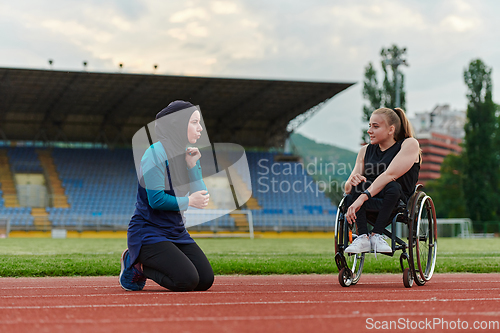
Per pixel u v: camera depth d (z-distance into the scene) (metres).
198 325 2.20
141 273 3.73
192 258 3.77
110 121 32.12
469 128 39.09
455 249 13.58
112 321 2.31
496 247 14.97
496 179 38.69
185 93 28.25
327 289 3.86
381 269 6.19
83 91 27.44
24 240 20.20
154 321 2.30
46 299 3.13
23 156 30.47
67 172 30.28
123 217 27.36
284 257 9.05
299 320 2.32
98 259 7.64
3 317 2.44
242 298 3.15
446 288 3.97
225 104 30.50
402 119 4.35
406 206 4.10
